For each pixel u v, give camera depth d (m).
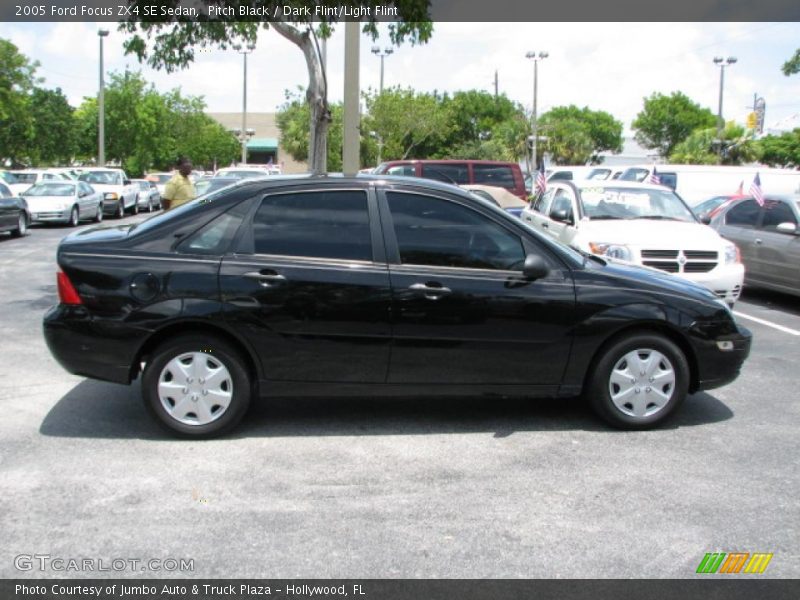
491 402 6.23
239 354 5.21
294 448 5.12
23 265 13.89
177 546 3.80
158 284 5.09
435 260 5.32
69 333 5.11
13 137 42.66
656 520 4.15
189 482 4.54
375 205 5.36
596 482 4.64
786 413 6.05
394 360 5.28
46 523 4.02
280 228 5.28
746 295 12.74
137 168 50.31
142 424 5.52
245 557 3.71
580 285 5.41
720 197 15.43
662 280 5.69
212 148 61.09
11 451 4.98
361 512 4.19
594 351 5.44
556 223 10.66
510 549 3.82
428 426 5.61
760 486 4.61
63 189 24.22
